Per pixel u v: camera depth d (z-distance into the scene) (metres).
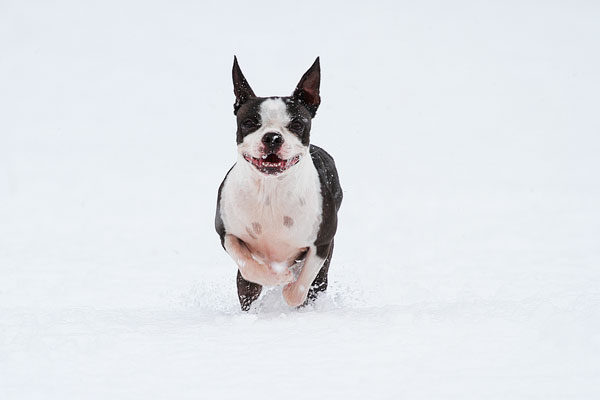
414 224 15.80
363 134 33.38
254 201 7.21
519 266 11.67
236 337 6.21
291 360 5.62
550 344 5.77
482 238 14.31
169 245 14.09
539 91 52.03
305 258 7.71
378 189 20.86
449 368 5.39
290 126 7.06
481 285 10.12
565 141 31.94
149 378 5.36
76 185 22.45
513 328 6.16
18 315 7.19
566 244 13.68
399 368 5.42
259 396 5.00
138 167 27.03
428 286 10.04
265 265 7.39
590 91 50.72
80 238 14.77
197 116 46.31
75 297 9.73
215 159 29.62
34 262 12.34
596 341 5.71
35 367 5.62
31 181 23.03
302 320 6.67
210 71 70.88
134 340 6.16
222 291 9.08
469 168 25.19
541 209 17.53
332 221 7.53
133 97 55.03
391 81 59.06
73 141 34.44
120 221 16.81
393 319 6.49
